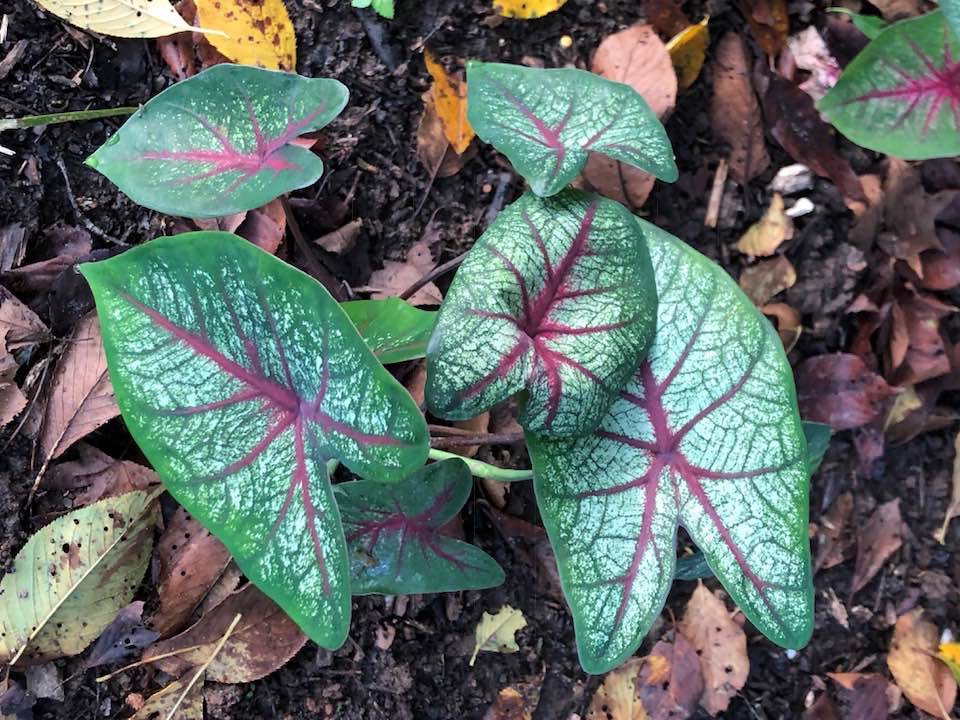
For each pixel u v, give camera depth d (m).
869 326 0.50
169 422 0.28
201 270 0.28
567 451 0.32
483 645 0.45
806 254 0.50
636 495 0.32
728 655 0.46
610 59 0.48
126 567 0.41
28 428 0.41
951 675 0.47
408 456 0.27
